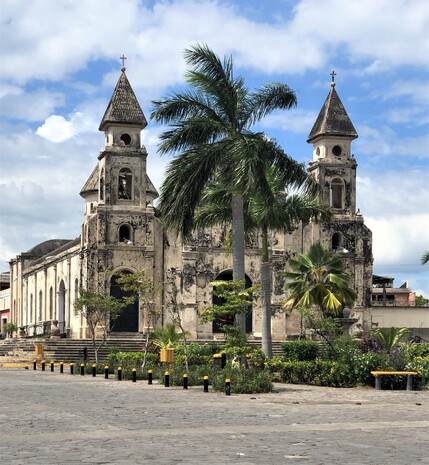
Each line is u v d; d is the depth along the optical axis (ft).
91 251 196.95
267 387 94.89
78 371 135.74
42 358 158.40
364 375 105.50
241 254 110.73
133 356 143.43
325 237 211.82
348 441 50.29
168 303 200.75
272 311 205.67
